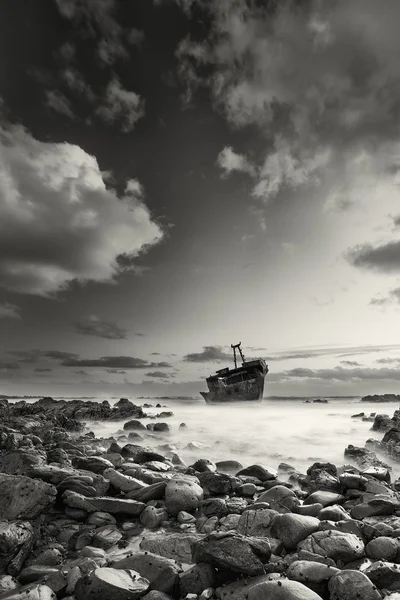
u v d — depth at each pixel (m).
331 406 48.12
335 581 3.87
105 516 6.11
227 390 45.56
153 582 4.12
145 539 5.34
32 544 5.09
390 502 5.99
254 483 8.54
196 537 5.23
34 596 3.84
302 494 7.41
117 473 7.51
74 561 4.62
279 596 3.64
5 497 5.68
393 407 44.12
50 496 5.89
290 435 18.53
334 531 4.93
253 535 5.35
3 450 10.72
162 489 7.00
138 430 20.86
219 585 4.21
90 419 27.81
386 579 4.01
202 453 13.52
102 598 3.79
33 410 26.28
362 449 12.20
